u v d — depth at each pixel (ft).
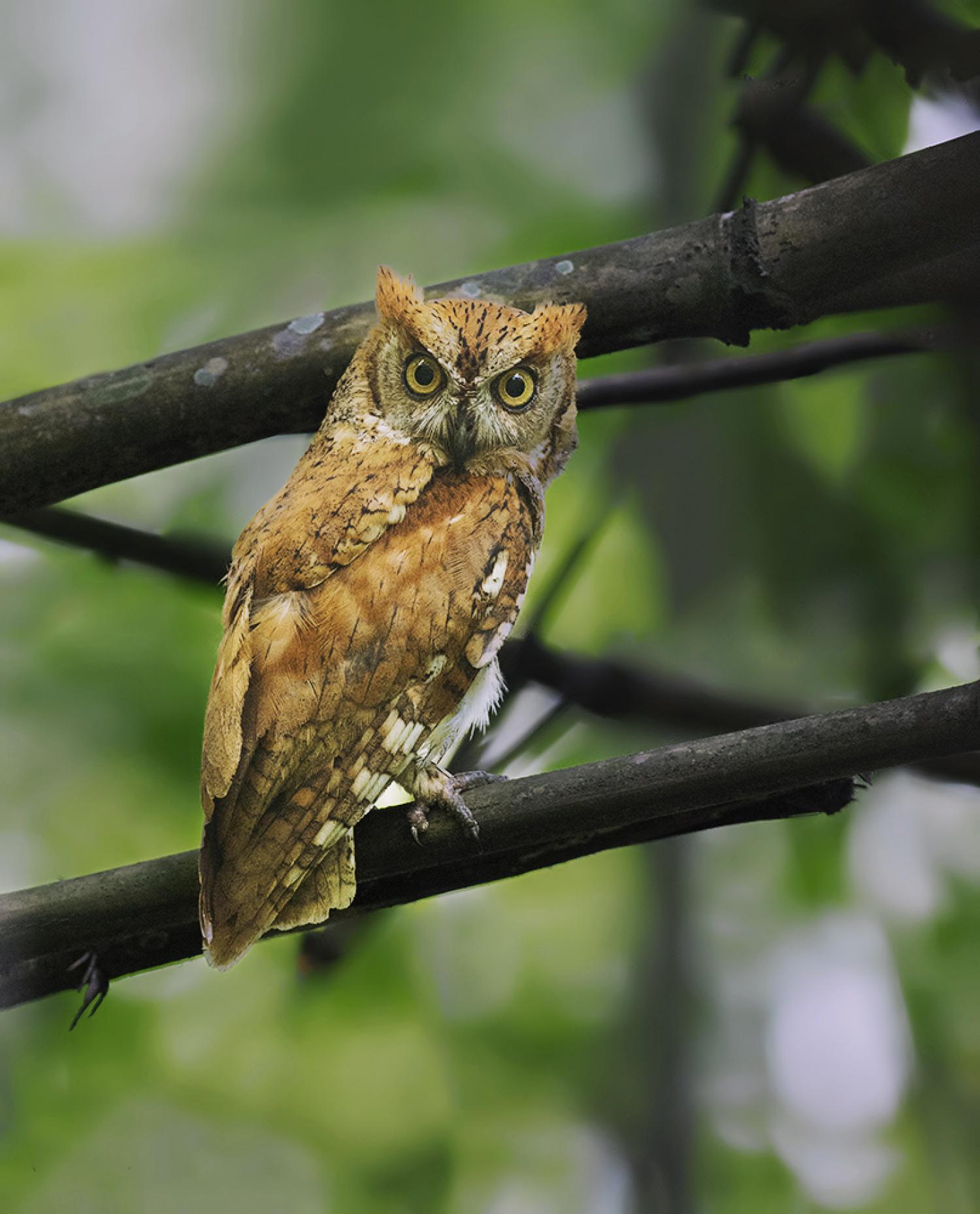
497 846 21.70
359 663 23.53
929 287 23.36
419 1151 39.88
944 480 31.96
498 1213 40.42
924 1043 37.45
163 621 32.71
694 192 33.88
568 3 34.73
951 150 21.93
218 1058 37.83
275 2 34.60
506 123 34.63
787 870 38.11
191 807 32.32
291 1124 38.70
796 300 22.65
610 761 21.24
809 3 23.09
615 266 23.34
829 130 24.21
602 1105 40.91
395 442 26.43
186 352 23.82
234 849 22.50
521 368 27.55
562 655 30.37
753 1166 41.32
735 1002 41.47
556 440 28.66
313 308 34.42
